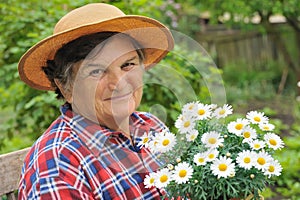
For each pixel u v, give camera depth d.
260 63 9.89
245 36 9.80
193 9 8.62
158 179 1.38
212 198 1.34
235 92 8.58
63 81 1.50
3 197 1.97
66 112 1.51
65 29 1.44
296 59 9.20
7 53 3.25
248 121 1.48
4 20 3.21
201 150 1.39
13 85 3.23
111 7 1.48
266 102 8.16
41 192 1.33
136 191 1.48
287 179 3.97
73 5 3.12
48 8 3.33
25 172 1.41
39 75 1.63
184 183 1.35
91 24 1.36
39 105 2.96
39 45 1.43
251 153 1.36
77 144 1.43
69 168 1.37
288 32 8.78
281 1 7.39
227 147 1.41
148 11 3.59
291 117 7.07
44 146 1.41
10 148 3.50
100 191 1.41
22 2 3.37
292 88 8.93
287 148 4.60
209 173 1.33
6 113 4.15
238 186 1.32
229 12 7.64
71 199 1.33
